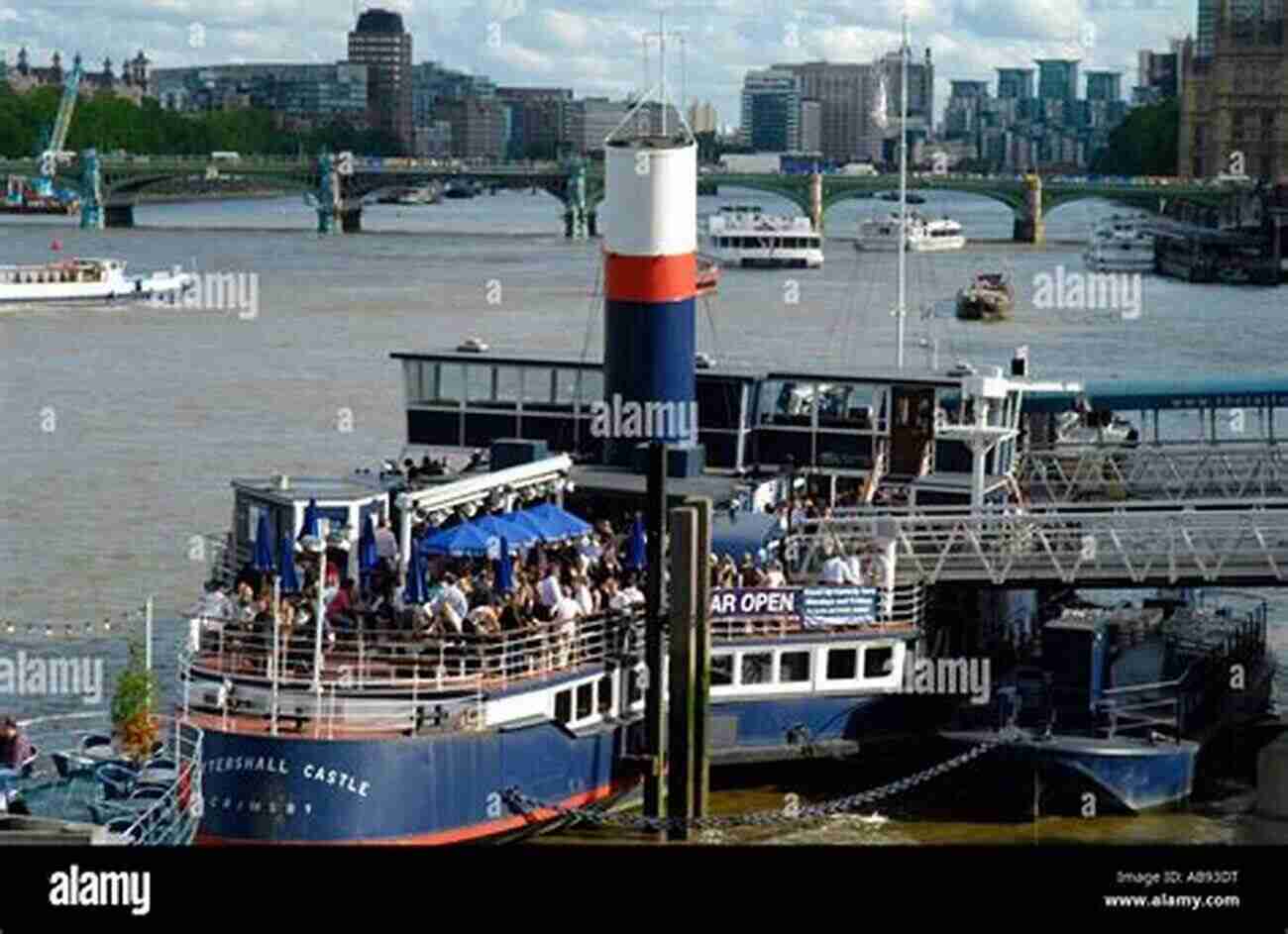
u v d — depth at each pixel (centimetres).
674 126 10194
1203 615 10031
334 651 7794
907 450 10050
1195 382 12188
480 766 7731
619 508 9488
